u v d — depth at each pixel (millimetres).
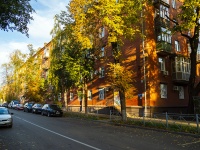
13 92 60219
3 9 9195
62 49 28969
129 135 12227
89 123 19203
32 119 22266
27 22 10367
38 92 41281
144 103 23547
